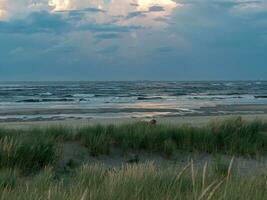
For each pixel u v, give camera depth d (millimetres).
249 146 14203
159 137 14023
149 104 51000
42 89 109438
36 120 29703
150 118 30234
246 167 12242
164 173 6680
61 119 30453
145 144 13781
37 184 7000
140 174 6363
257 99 64875
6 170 9477
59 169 11562
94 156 13039
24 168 10852
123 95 78938
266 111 39719
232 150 14039
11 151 10852
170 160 13289
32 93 84750
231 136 14531
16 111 39188
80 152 12977
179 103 53406
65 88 120125
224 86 148875
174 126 15727
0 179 7359
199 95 80312
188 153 13844
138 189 5457
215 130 15156
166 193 5488
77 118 31672
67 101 57844
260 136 15227
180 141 14195
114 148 13617
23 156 11031
